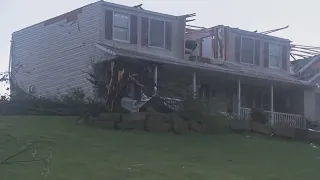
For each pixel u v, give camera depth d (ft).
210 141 62.28
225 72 83.56
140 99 74.02
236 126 71.87
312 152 63.36
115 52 74.54
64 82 88.99
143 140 57.11
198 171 44.93
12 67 101.45
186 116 67.15
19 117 64.49
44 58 94.89
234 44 98.27
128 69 78.07
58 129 57.88
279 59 103.45
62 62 90.27
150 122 64.13
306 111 100.07
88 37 84.89
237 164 50.49
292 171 50.01
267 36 101.81
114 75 70.95
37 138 51.42
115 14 84.53
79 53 86.43
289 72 104.42
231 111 91.25
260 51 100.73
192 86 82.02
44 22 95.81
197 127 66.95
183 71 83.46
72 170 40.78
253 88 99.25
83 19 86.69
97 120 63.05
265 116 79.46
